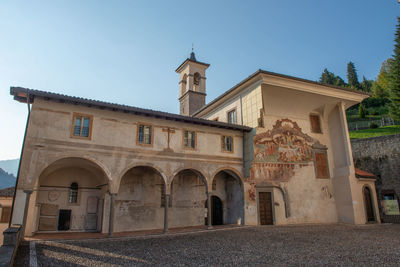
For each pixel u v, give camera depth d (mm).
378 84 71750
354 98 27562
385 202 29219
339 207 26391
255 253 12789
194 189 24828
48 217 19484
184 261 11320
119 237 17031
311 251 13203
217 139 23281
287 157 25438
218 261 11320
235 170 23625
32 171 15750
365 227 23156
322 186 26562
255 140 23922
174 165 20594
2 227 23312
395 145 29734
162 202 22969
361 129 51312
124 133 19062
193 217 24312
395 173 29203
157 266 10539
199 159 21828
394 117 44875
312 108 27547
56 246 14219
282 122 26000
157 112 19562
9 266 8414
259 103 23859
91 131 17922
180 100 40219
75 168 20938
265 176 24281
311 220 25141
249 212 23266
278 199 24453
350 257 11953
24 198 15273
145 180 22406
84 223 20578
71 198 20578
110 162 18156
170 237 17812
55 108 17109
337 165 27328
